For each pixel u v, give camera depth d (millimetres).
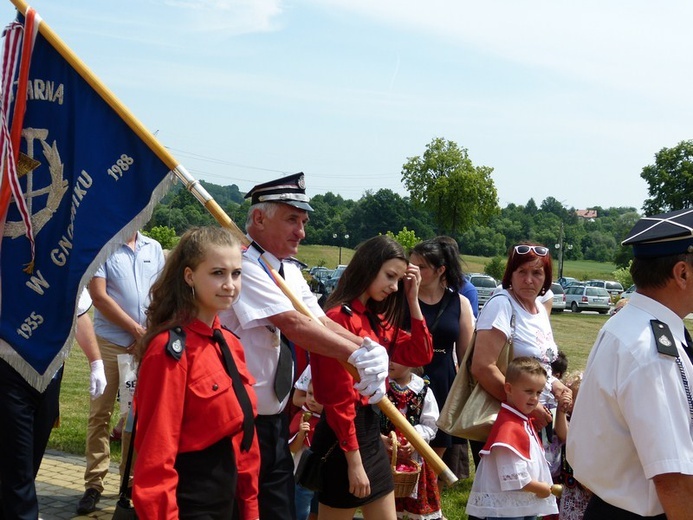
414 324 4137
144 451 2682
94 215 3734
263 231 3686
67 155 3832
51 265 3863
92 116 3777
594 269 91125
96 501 5293
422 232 88750
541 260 4598
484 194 49875
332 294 3969
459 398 4613
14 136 3850
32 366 3896
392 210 89000
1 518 4250
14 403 4176
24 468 4223
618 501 2619
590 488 2707
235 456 2941
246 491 3125
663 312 2650
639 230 2760
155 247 5785
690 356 2641
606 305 38594
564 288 40500
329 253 80875
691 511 2428
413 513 4828
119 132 3742
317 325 3369
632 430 2523
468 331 5645
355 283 3877
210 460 2836
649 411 2479
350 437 3549
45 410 4398
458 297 5707
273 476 3562
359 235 89500
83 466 6332
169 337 2783
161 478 2664
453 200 49281
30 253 3883
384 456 3793
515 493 4180
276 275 3531
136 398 2801
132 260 5559
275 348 3566
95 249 3721
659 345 2520
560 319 32250
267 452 3545
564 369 5180
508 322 4551
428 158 50062
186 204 48062
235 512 3100
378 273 3828
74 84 3818
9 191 3861
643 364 2520
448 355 5605
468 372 4652
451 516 5551
